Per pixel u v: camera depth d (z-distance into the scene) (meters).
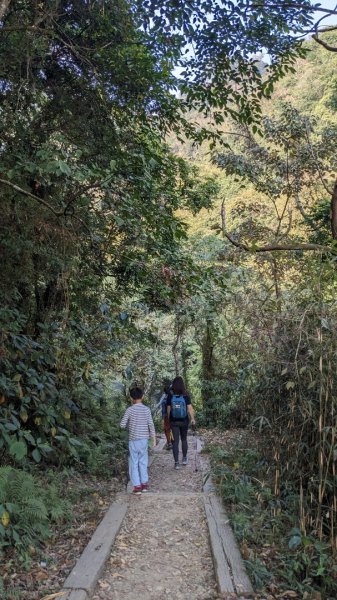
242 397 5.91
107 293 8.72
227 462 7.10
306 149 10.27
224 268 7.29
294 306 4.61
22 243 5.48
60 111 6.01
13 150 5.14
